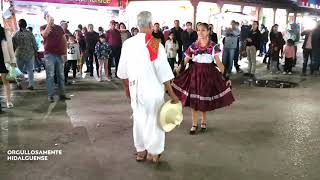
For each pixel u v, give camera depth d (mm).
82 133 6246
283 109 8219
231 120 7234
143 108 4793
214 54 6133
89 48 12680
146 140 4867
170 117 4785
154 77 4770
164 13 18453
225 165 4961
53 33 8336
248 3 21125
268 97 9555
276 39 14617
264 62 17641
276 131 6531
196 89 6195
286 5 26438
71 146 5621
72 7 14609
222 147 5668
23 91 9781
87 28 13547
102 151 5434
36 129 6441
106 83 11305
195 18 16828
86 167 4859
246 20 19422
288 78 13086
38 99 8836
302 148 5664
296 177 4605
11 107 7992
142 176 4602
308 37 14055
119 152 5402
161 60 4738
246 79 12633
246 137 6172
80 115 7406
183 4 17953
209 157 5242
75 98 9000
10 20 11992
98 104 8398
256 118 7406
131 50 4750
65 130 6395
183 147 5645
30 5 13555
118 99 8969
